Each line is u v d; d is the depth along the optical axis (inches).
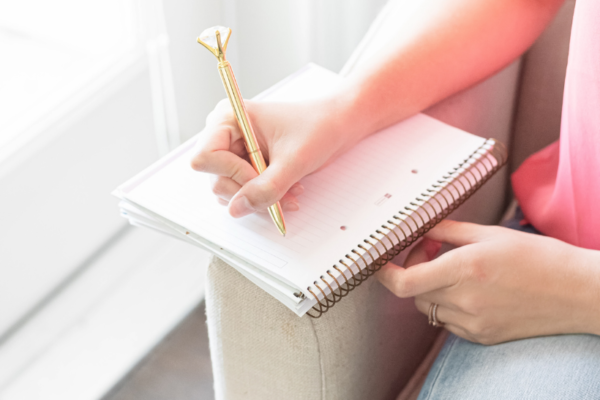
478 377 22.6
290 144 22.0
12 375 45.6
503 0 28.1
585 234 27.0
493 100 30.6
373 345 26.0
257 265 20.5
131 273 52.6
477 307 22.0
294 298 19.7
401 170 24.2
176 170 24.1
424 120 26.8
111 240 52.9
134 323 49.5
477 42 27.5
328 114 23.4
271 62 52.0
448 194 23.6
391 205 22.7
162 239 54.9
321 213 22.3
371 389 27.9
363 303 23.6
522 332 22.8
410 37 27.1
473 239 23.1
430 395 23.5
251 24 50.1
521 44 29.0
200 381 45.8
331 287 20.2
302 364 23.2
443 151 25.2
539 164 30.4
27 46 47.0
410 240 23.0
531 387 21.3
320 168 24.2
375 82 25.3
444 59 26.9
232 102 21.3
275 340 23.1
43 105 44.4
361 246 21.0
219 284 22.8
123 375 46.1
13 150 42.4
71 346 47.6
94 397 44.7
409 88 26.0
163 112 50.5
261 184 20.5
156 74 47.9
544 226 29.2
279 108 23.3
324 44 50.4
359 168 24.3
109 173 49.9
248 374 25.6
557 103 34.0
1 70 46.3
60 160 45.6
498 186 35.4
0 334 46.8
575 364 21.5
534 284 21.6
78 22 46.5
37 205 45.4
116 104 47.8
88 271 51.3
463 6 27.9
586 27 23.3
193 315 50.4
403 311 27.6
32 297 48.0
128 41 47.1
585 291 21.5
